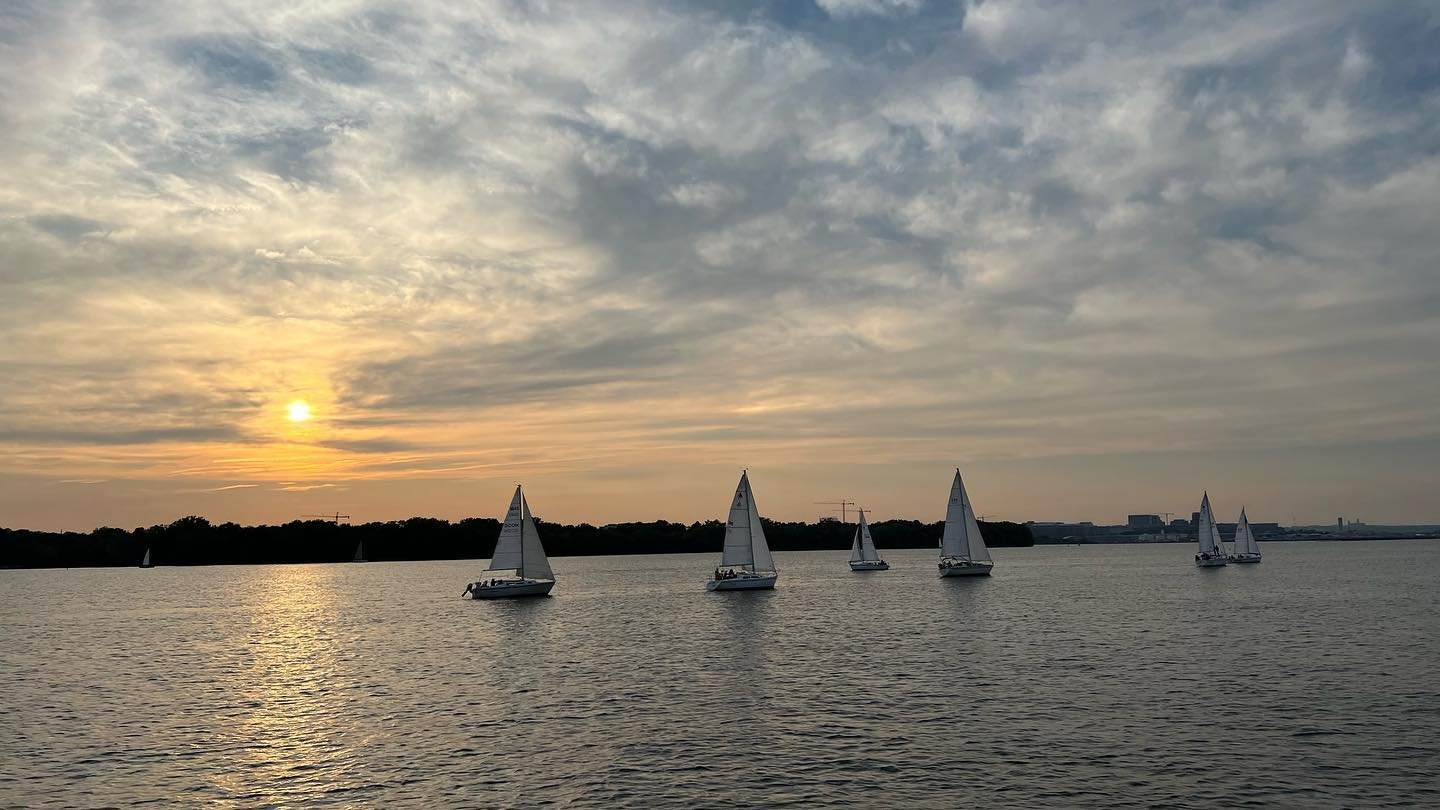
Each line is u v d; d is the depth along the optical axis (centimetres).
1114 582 15462
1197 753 3791
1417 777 3456
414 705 5072
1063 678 5559
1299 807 3158
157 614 12156
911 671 5934
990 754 3822
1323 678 5416
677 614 10412
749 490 13300
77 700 5391
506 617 10525
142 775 3712
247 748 4128
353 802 3338
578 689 5478
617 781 3531
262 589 18275
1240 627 8256
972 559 15400
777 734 4206
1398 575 17200
